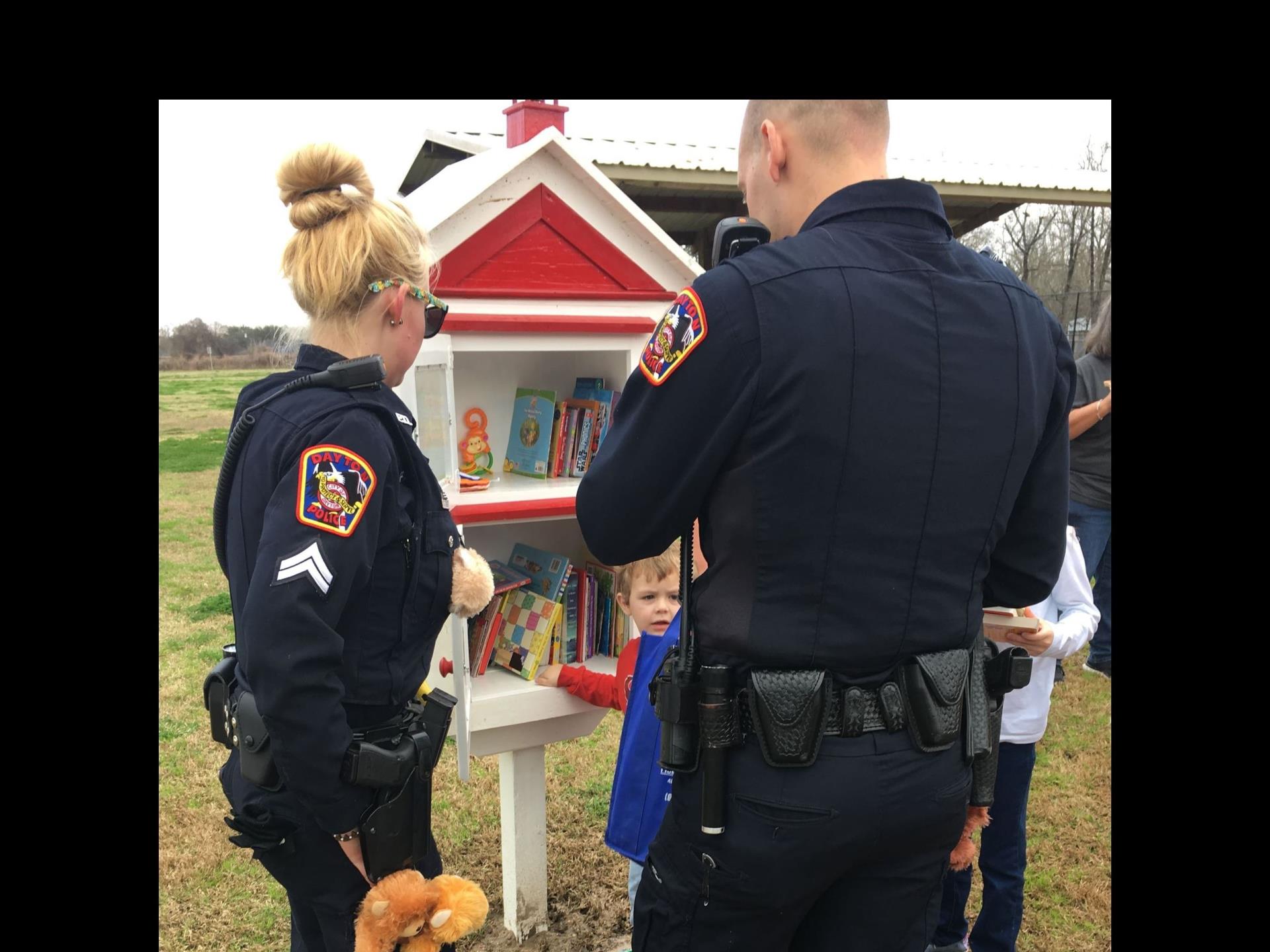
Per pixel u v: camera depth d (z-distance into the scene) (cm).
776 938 132
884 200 130
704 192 633
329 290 142
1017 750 208
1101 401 386
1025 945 255
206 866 292
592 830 317
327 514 129
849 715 124
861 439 120
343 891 146
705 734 127
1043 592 152
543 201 220
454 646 206
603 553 138
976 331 128
